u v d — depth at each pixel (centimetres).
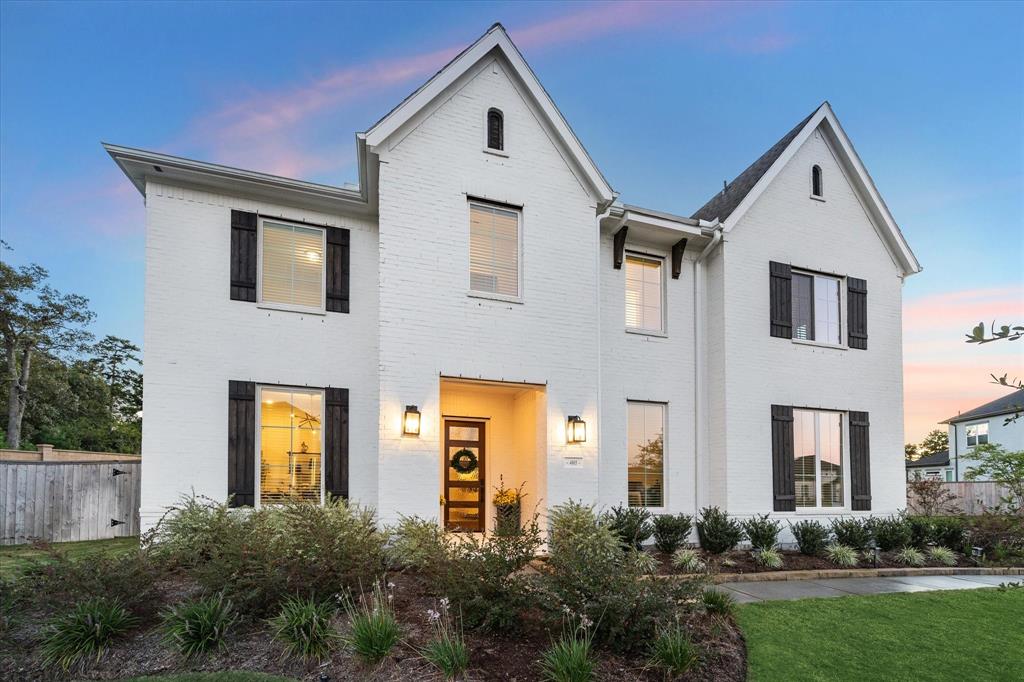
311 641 488
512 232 976
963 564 1036
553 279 980
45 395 2808
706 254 1200
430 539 680
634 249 1164
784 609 686
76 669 468
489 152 957
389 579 656
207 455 869
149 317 860
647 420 1144
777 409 1175
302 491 922
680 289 1189
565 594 516
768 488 1147
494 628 523
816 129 1295
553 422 952
